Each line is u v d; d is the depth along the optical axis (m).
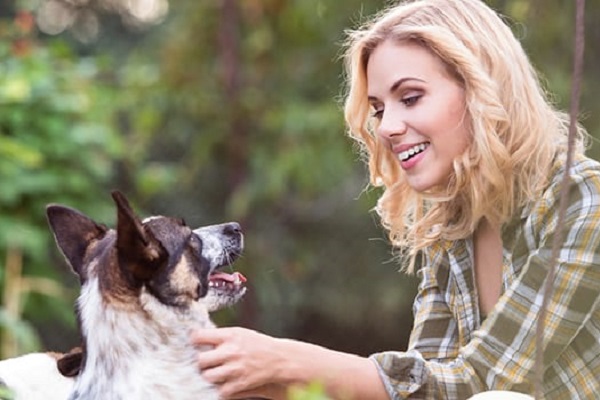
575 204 4.88
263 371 4.85
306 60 16.19
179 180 15.64
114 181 13.34
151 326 5.00
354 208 16.72
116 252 5.05
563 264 4.82
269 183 15.13
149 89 15.31
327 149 15.27
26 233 9.51
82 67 11.09
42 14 18.94
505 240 5.09
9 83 9.96
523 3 12.81
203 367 4.91
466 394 4.87
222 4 15.54
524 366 4.83
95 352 5.01
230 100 15.41
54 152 10.00
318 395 3.59
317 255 16.88
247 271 15.33
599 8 14.50
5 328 9.05
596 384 4.97
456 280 5.31
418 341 5.46
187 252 5.21
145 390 4.89
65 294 10.13
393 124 5.06
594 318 4.97
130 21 19.23
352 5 15.59
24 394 5.84
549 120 5.12
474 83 4.94
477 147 4.95
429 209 5.38
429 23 5.05
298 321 17.28
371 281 16.95
